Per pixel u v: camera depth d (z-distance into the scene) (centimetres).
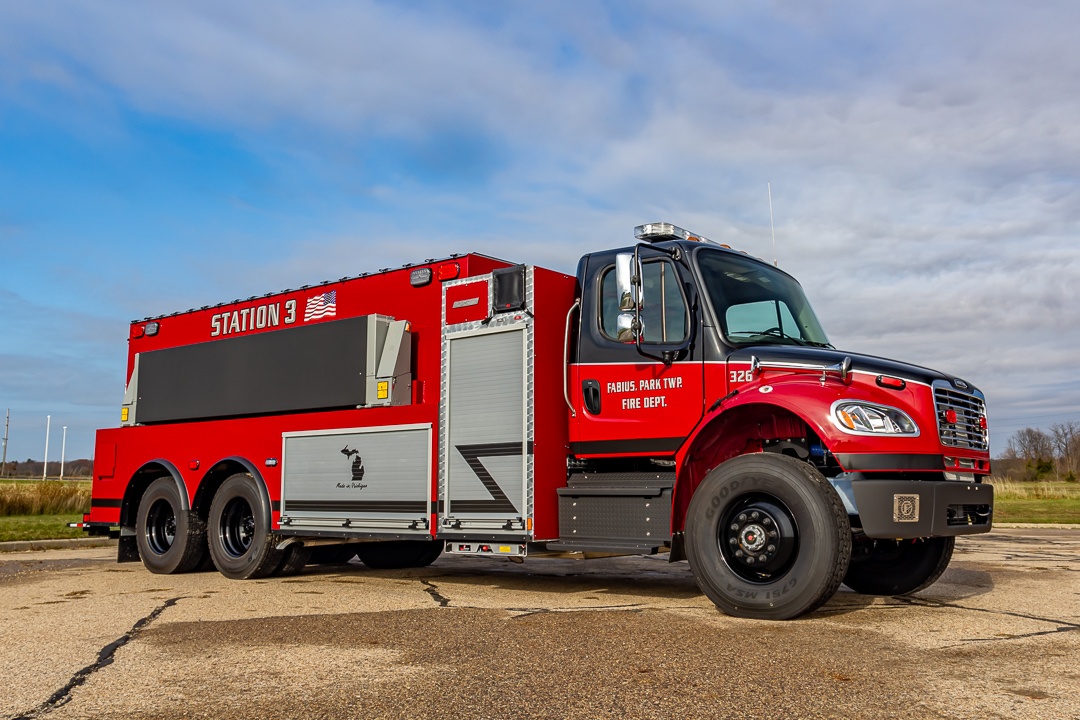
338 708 359
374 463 810
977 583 785
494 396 730
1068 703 358
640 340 682
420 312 822
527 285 720
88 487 2352
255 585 834
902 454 572
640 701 363
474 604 659
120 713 357
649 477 670
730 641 489
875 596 698
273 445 902
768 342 678
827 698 366
